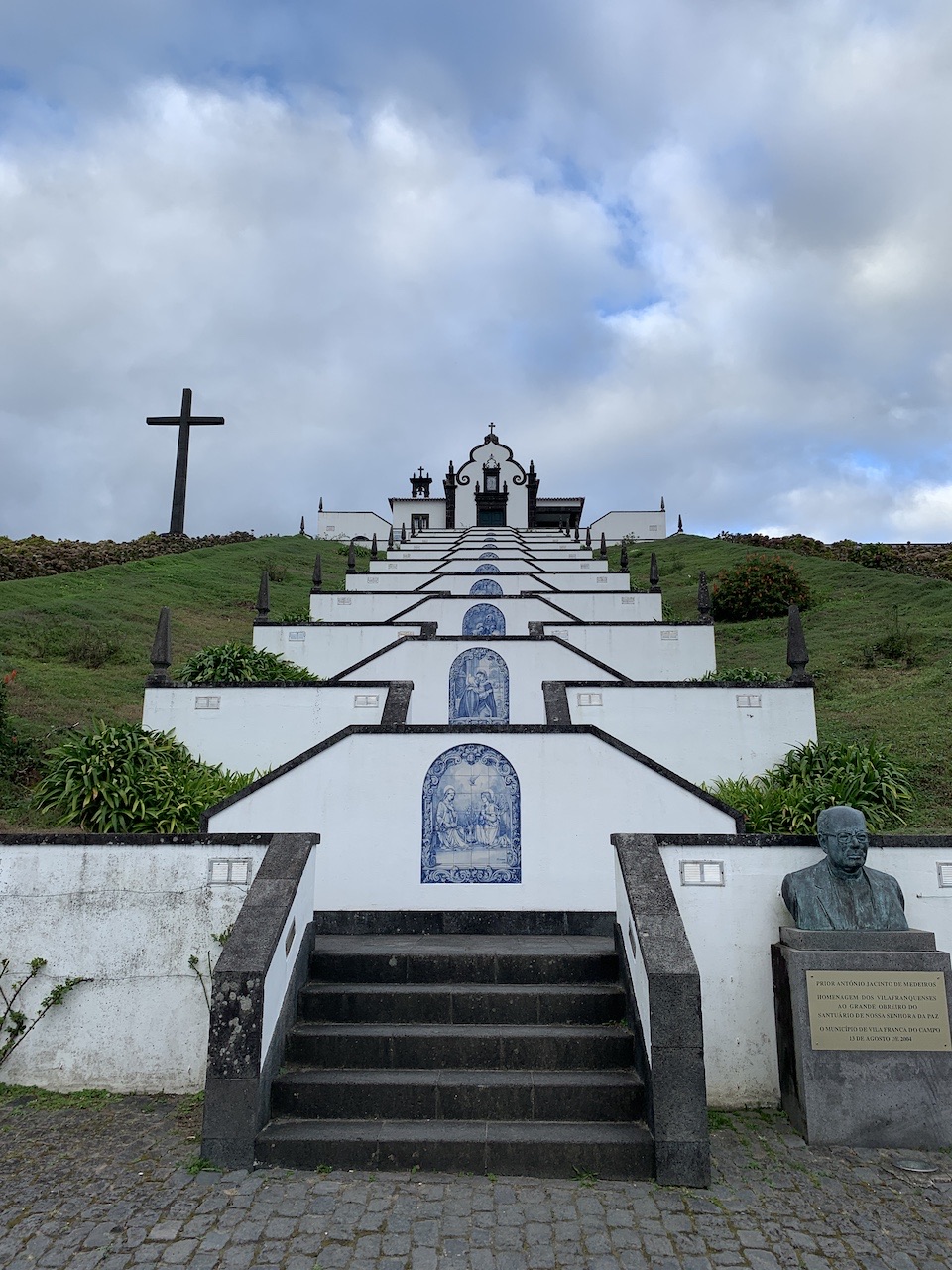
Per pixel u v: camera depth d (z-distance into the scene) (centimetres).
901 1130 537
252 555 3844
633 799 842
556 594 2047
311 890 669
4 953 624
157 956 622
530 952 675
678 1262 411
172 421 3928
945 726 1366
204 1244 420
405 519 5544
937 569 2881
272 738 1180
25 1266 402
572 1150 499
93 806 955
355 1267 402
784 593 2614
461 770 850
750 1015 609
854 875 591
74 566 2995
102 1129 545
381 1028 596
